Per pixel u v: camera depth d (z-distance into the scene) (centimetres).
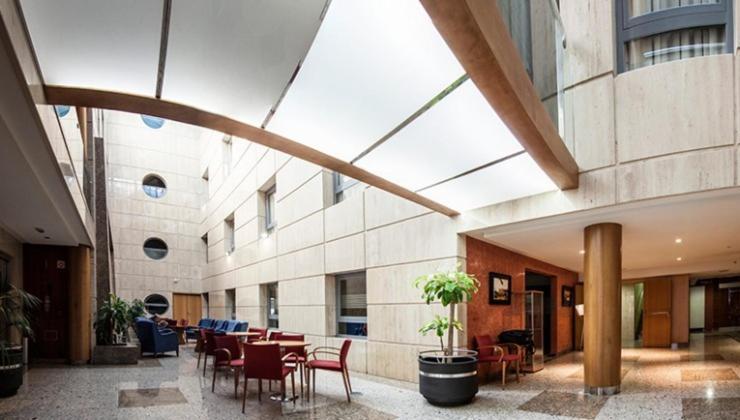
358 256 829
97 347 918
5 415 507
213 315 1733
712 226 583
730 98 429
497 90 285
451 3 208
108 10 218
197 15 229
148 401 574
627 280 1302
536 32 486
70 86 279
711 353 1034
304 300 1012
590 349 572
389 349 732
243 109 324
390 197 758
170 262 1823
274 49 259
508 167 450
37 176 443
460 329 580
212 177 1808
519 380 683
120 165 1752
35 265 940
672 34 481
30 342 927
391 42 259
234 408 535
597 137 495
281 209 1161
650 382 648
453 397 524
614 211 512
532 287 1097
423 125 358
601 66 500
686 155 441
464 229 629
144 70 270
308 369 588
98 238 1102
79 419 489
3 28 187
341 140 381
